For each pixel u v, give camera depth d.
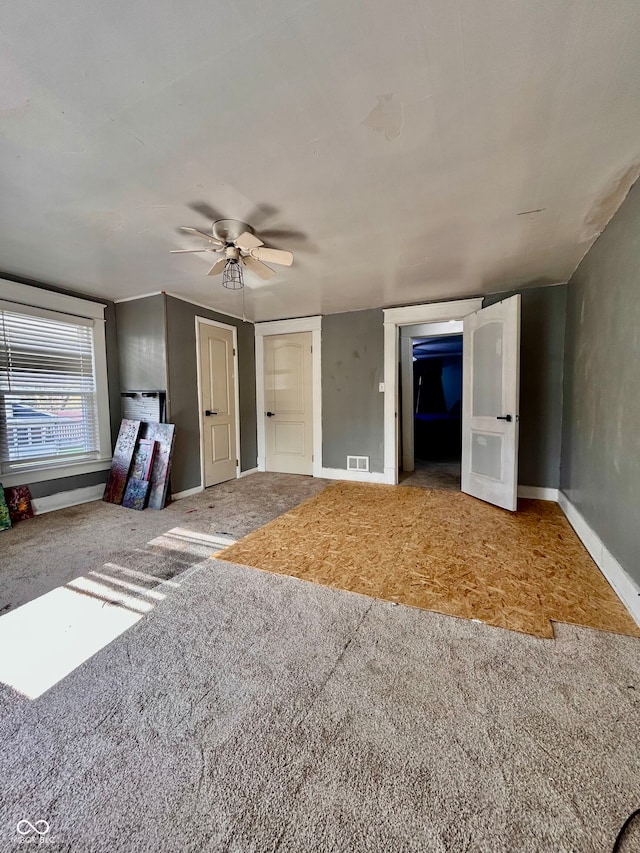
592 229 2.35
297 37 1.09
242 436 5.00
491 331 3.53
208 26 1.05
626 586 1.85
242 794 0.99
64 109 1.33
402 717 1.23
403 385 5.31
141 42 1.10
